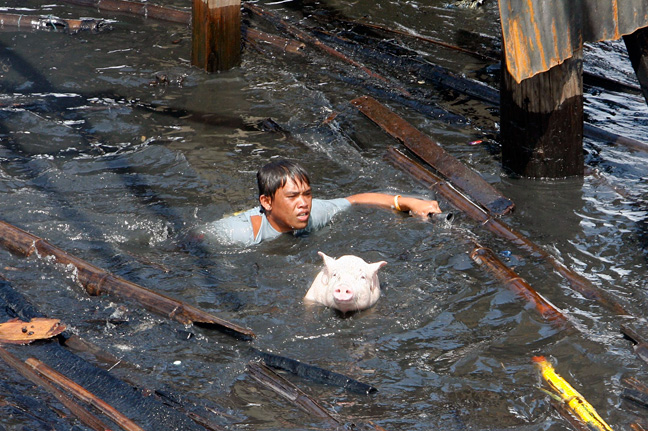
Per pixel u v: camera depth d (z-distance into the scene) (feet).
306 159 70.95
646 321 45.27
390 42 105.09
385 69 96.58
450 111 83.25
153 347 43.50
